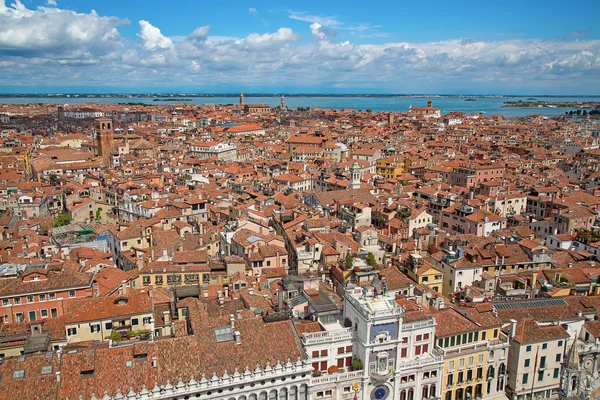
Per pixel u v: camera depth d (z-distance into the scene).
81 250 137.88
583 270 126.50
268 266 130.75
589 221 179.12
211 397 76.06
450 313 96.06
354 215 174.12
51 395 70.62
